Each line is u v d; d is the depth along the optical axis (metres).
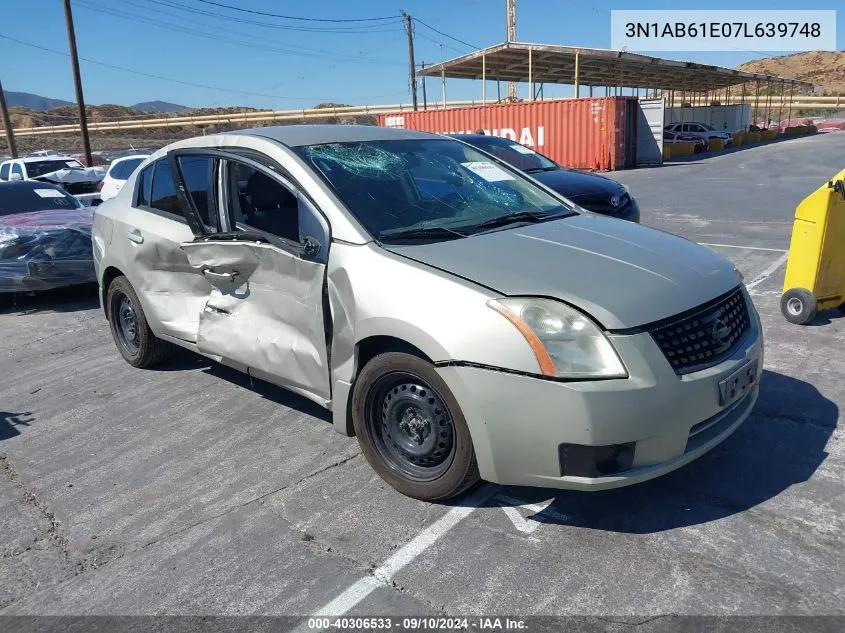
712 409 2.87
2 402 4.95
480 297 2.86
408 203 3.69
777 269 7.59
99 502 3.46
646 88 50.84
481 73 34.78
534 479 2.83
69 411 4.68
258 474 3.64
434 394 3.05
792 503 3.11
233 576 2.82
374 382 3.24
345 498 3.36
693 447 2.91
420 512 3.20
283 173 3.69
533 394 2.72
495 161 4.59
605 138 24.62
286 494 3.43
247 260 3.80
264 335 3.78
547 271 3.00
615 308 2.77
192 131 71.44
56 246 7.46
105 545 3.09
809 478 3.30
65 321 7.27
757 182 17.86
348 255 3.30
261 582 2.77
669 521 3.03
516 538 2.97
